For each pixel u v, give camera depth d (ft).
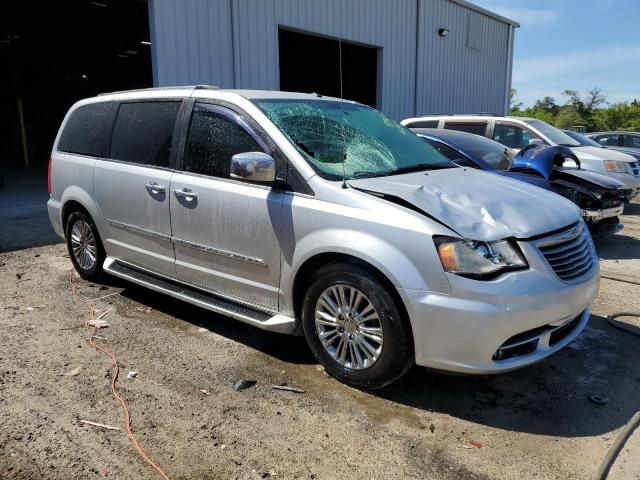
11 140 75.25
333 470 8.84
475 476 8.74
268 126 12.34
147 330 14.33
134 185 14.96
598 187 22.40
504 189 12.21
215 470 8.79
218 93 13.67
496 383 11.75
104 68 88.28
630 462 9.12
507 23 72.64
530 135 31.65
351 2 48.55
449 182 12.20
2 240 24.44
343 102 15.24
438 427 10.09
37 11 51.72
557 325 10.53
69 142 18.03
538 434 9.93
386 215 10.39
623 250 24.71
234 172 11.25
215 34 37.86
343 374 11.29
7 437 9.56
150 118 15.06
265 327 12.21
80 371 11.98
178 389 11.28
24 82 80.69
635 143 55.31
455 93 65.57
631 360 12.98
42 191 41.60
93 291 17.37
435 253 9.83
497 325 9.61
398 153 13.83
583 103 254.88
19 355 12.74
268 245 11.98
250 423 10.11
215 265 13.28
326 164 11.94
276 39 42.14
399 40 55.21
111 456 9.11
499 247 10.03
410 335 10.36
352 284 10.81
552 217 11.20
